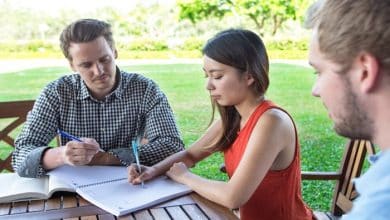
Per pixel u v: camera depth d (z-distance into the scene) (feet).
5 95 12.86
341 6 1.81
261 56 4.34
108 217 3.71
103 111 5.62
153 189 4.24
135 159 5.07
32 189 4.22
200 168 11.12
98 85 5.36
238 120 4.70
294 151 4.37
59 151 4.68
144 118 5.77
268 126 4.16
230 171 4.78
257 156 4.05
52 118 5.48
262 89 4.40
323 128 13.33
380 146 1.76
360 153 6.25
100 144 5.67
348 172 6.52
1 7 14.96
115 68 5.56
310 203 9.49
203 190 4.14
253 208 4.41
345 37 1.77
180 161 4.95
